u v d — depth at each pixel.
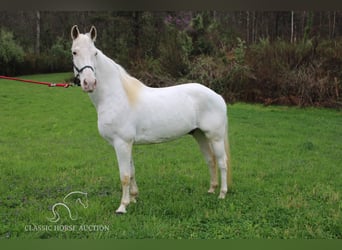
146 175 6.05
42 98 14.36
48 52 28.31
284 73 14.48
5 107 12.43
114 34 24.27
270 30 25.14
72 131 9.41
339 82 14.11
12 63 22.81
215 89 15.01
